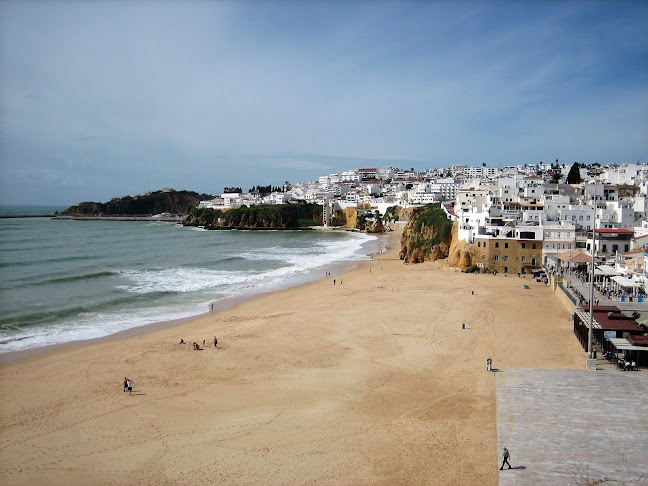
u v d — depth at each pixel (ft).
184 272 341.00
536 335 174.50
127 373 145.69
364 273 334.44
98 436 107.65
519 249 299.99
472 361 149.59
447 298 238.27
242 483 89.71
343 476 91.25
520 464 77.15
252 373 144.56
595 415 93.30
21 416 117.60
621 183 512.63
